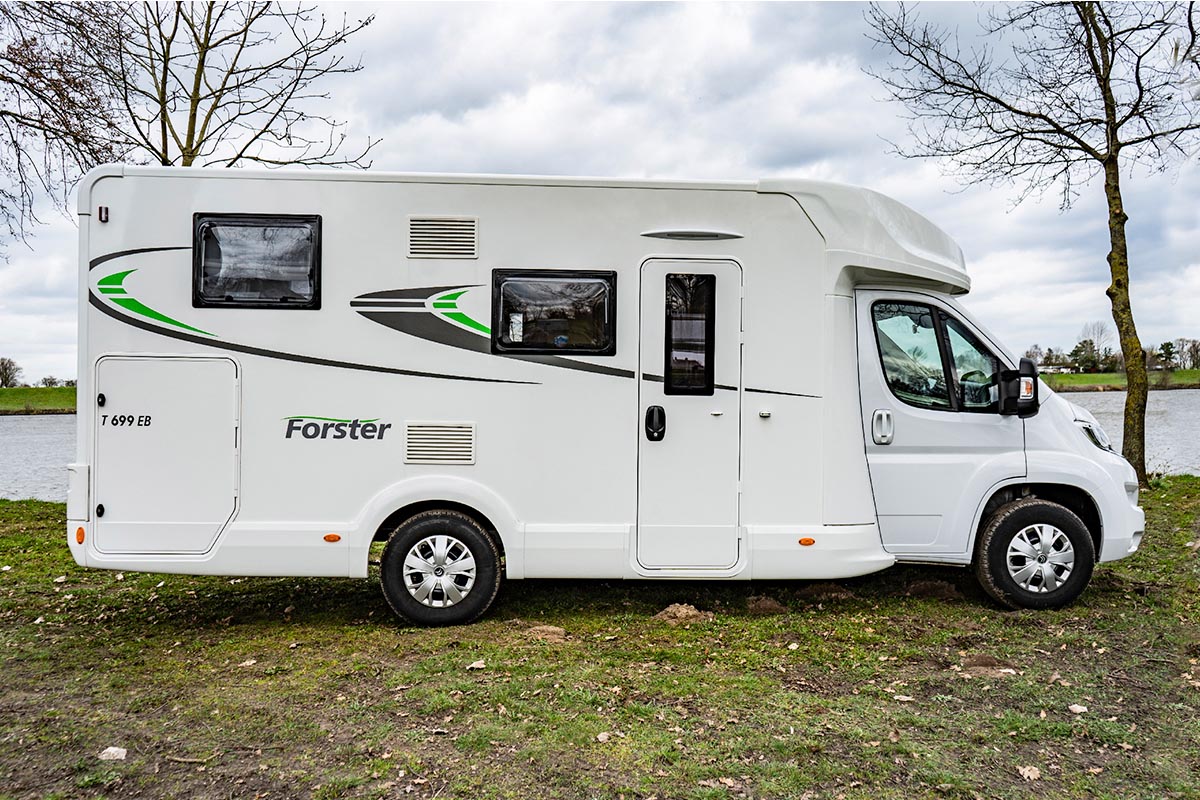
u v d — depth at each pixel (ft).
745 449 16.92
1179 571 21.31
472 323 16.62
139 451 16.12
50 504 34.04
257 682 13.91
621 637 16.47
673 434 16.84
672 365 16.87
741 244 16.97
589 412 16.78
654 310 16.85
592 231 16.80
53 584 21.12
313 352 16.39
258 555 16.25
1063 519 18.02
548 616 17.94
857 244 17.17
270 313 16.31
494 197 16.69
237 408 16.26
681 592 19.79
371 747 11.32
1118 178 34.01
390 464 16.55
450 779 10.44
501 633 16.55
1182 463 44.16
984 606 18.54
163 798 9.95
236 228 16.30
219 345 16.25
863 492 17.15
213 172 16.30
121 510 16.10
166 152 29.09
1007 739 11.78
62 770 10.65
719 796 10.06
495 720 12.23
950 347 18.33
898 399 18.02
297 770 10.66
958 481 18.02
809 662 15.08
